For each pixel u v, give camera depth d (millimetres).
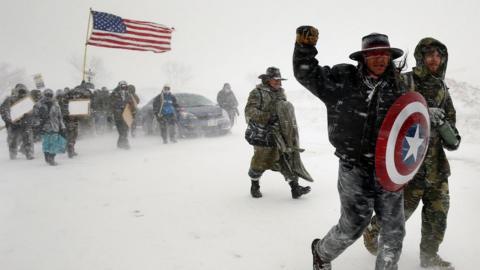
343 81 2910
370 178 2898
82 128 13625
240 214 5086
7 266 3793
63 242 4344
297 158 5625
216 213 5160
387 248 2871
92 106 13773
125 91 11477
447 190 3369
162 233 4512
